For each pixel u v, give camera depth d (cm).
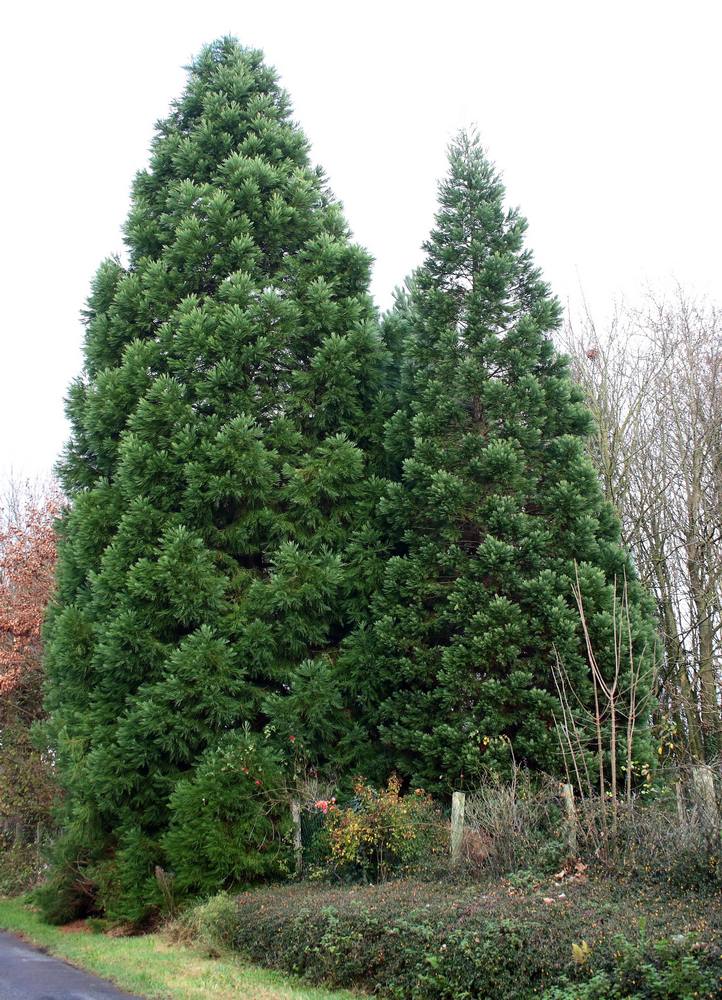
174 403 1427
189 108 1736
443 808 1263
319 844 1232
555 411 1432
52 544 2384
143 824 1308
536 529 1348
